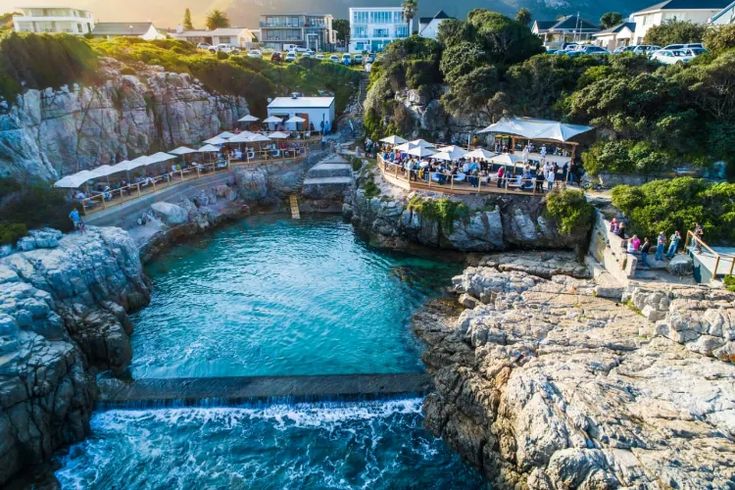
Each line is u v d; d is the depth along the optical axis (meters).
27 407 24.09
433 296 37.91
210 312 36.34
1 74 45.22
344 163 63.97
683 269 32.47
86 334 29.84
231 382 28.66
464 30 63.22
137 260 38.88
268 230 52.66
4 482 23.03
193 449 25.00
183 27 169.38
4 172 41.16
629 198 37.69
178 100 64.25
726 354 24.34
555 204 40.69
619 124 44.81
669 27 69.62
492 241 42.88
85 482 23.33
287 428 26.20
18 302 27.42
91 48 57.41
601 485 18.97
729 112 43.38
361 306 37.03
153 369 30.03
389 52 67.62
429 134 59.94
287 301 37.81
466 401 25.75
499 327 28.92
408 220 45.25
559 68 53.59
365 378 29.03
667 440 20.09
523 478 21.94
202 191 55.09
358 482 23.31
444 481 23.48
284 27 139.38
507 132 47.56
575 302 31.72
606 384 23.11
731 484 18.28
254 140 61.25
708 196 35.78
